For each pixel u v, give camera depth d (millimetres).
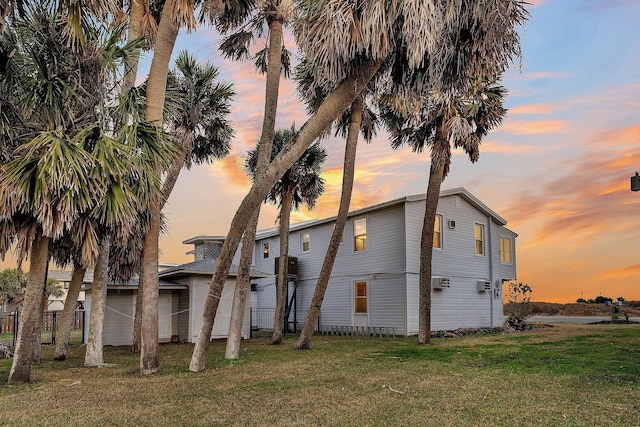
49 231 6562
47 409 5836
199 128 13641
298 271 21844
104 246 9883
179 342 16719
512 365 8680
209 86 13250
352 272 18906
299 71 12516
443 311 17438
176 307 17500
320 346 13289
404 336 16312
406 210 16938
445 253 17969
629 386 6582
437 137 13352
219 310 17047
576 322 22844
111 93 8648
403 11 6641
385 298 17328
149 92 8781
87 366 9602
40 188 6488
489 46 7699
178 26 8891
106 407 5910
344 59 7258
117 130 8672
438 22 7031
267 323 23312
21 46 7387
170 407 5859
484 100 13484
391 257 17250
